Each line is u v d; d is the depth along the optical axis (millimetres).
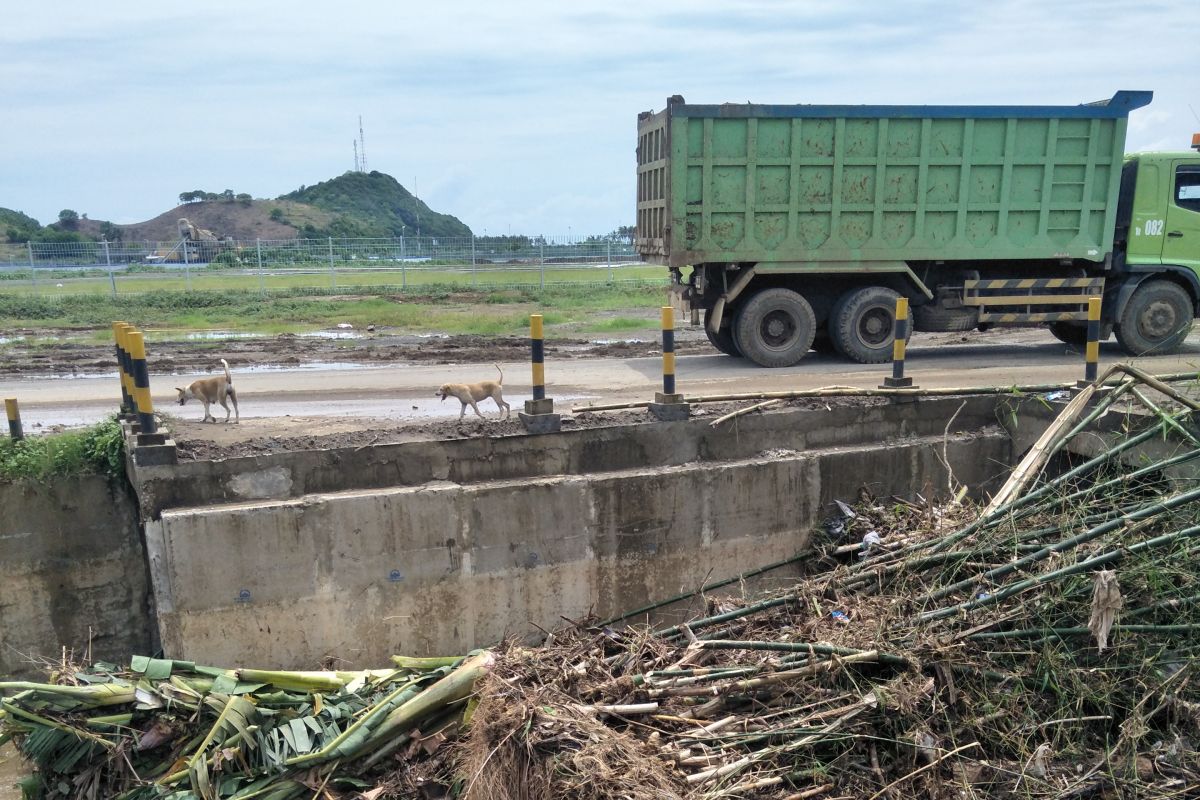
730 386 10070
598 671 5805
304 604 6605
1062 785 5078
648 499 7391
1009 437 8453
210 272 32906
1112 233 11531
